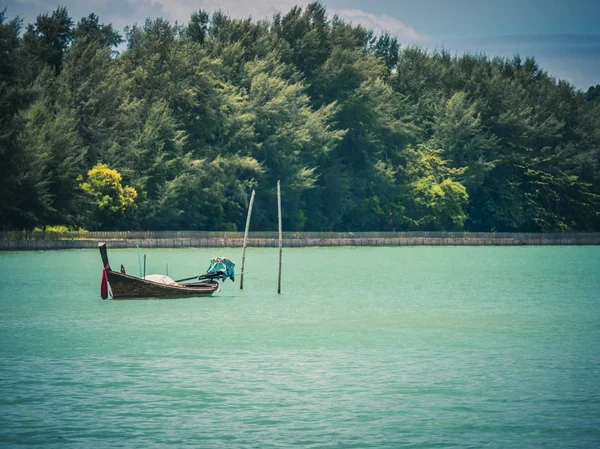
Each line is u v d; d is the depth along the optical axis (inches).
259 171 5132.9
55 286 2482.8
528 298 2343.8
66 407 1071.0
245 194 5083.7
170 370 1293.1
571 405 1091.3
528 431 984.3
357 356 1413.6
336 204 5807.1
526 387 1187.9
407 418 1034.1
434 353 1443.2
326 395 1141.1
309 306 2091.5
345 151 6092.5
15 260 3467.0
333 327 1736.0
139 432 972.6
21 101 3929.6
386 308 2074.3
